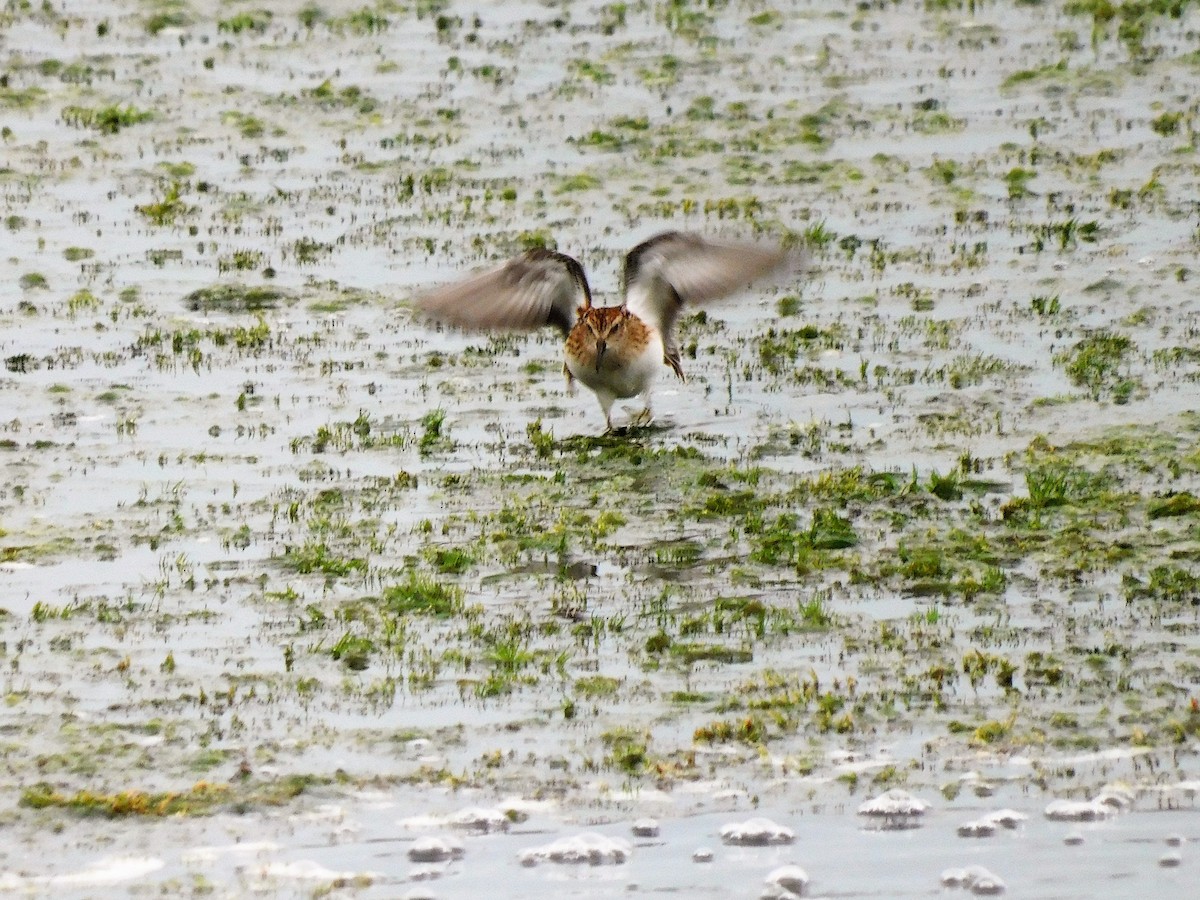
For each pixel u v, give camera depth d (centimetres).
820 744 1306
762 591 1574
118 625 1513
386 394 2130
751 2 4025
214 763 1283
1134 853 1155
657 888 1121
